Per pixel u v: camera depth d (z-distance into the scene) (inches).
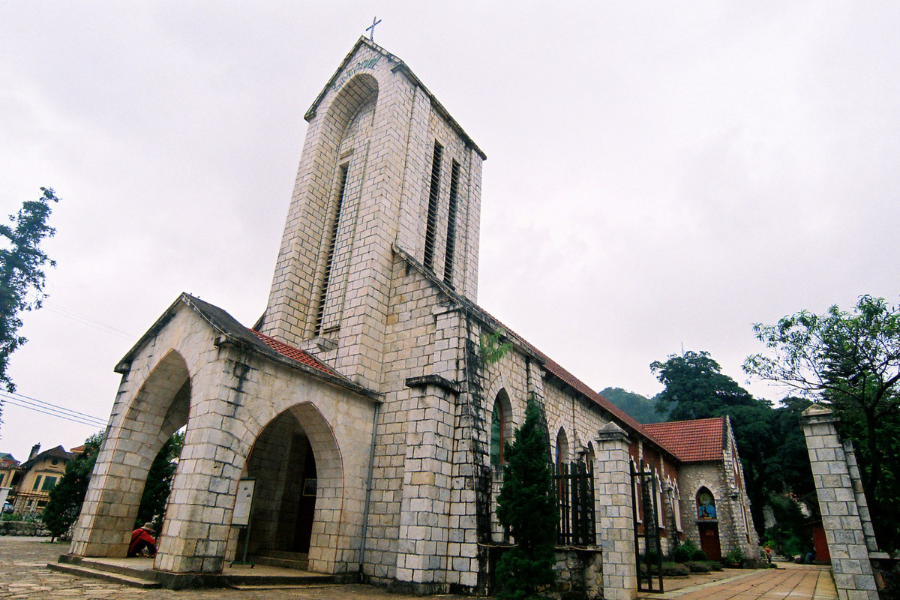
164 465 1014.4
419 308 714.8
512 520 511.8
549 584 511.5
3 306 1334.9
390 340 723.4
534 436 553.0
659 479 1380.4
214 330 525.3
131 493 587.8
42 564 576.7
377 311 731.4
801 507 2154.3
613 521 546.3
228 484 471.2
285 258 860.0
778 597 620.1
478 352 676.1
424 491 547.2
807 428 555.8
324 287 856.3
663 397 2529.5
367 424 650.2
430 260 915.4
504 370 737.6
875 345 696.4
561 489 654.5
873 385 708.0
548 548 510.0
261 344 542.3
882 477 657.0
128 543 577.0
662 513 1348.4
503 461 697.6
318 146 951.6
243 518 608.7
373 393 663.1
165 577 422.0
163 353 582.9
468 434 597.0
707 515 1498.5
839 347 714.8
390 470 623.5
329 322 780.0
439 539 550.0
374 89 1004.6
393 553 574.6
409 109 920.9
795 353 746.8
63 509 1087.0
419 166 902.4
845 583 495.8
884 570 503.2
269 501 703.7
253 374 516.7
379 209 788.6
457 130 1070.4
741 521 1448.1
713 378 2396.7
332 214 917.2
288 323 812.0
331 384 604.1
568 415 975.6
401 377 682.8
